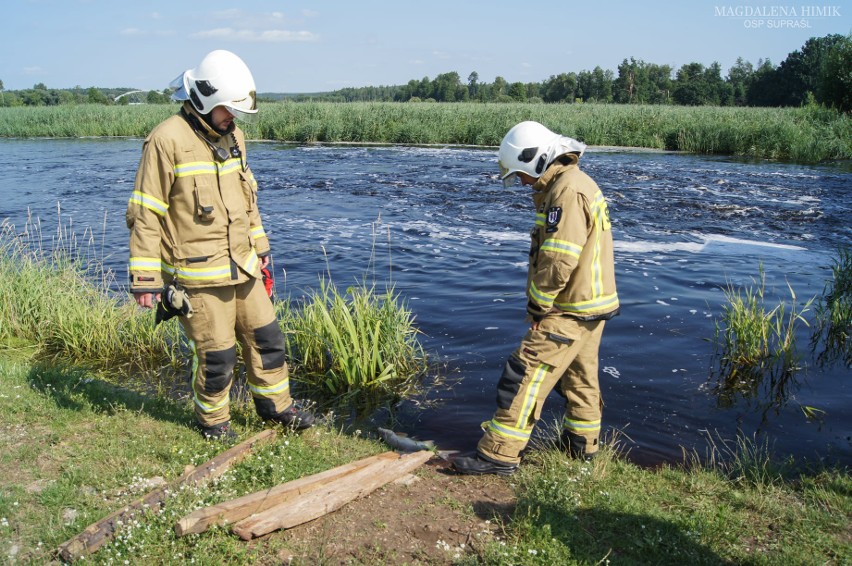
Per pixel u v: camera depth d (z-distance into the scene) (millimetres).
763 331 5828
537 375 3557
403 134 27844
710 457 4219
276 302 6578
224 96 3330
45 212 12906
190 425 4066
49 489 3193
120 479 3330
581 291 3455
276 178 17031
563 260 3285
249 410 4418
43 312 6531
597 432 3883
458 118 29469
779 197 13820
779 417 4824
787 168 18688
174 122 3400
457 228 11375
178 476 3359
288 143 27844
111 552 2717
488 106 37438
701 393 5199
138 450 3648
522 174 3506
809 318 6785
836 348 6082
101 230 11414
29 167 19641
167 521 2902
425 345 6250
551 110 33344
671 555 2883
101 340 6137
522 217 12289
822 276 8273
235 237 3600
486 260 9266
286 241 10461
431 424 4777
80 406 4191
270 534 2928
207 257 3523
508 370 3590
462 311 7156
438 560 2793
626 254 9359
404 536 2973
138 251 3398
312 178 17031
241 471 3398
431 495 3389
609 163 19797
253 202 3908
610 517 3166
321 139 28891
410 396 5242
